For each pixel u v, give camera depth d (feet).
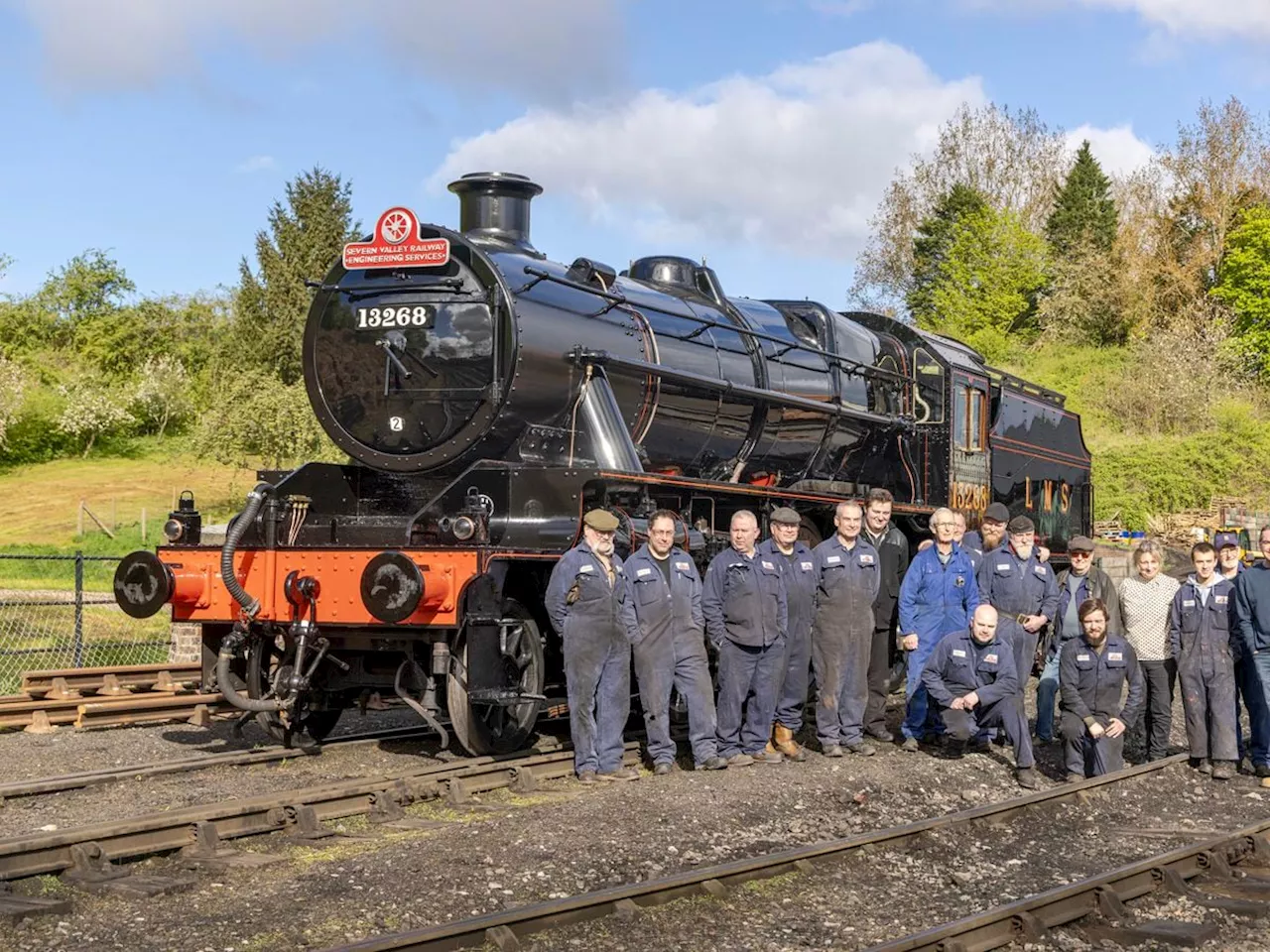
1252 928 18.33
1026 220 185.37
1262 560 31.63
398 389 29.53
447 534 27.20
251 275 154.61
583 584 27.04
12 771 27.86
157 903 17.31
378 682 29.14
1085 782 27.17
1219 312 168.35
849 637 31.30
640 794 25.04
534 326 29.07
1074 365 165.37
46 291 224.53
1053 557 57.57
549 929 16.37
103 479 159.33
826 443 40.24
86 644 56.08
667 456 33.94
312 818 21.40
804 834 22.93
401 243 29.30
